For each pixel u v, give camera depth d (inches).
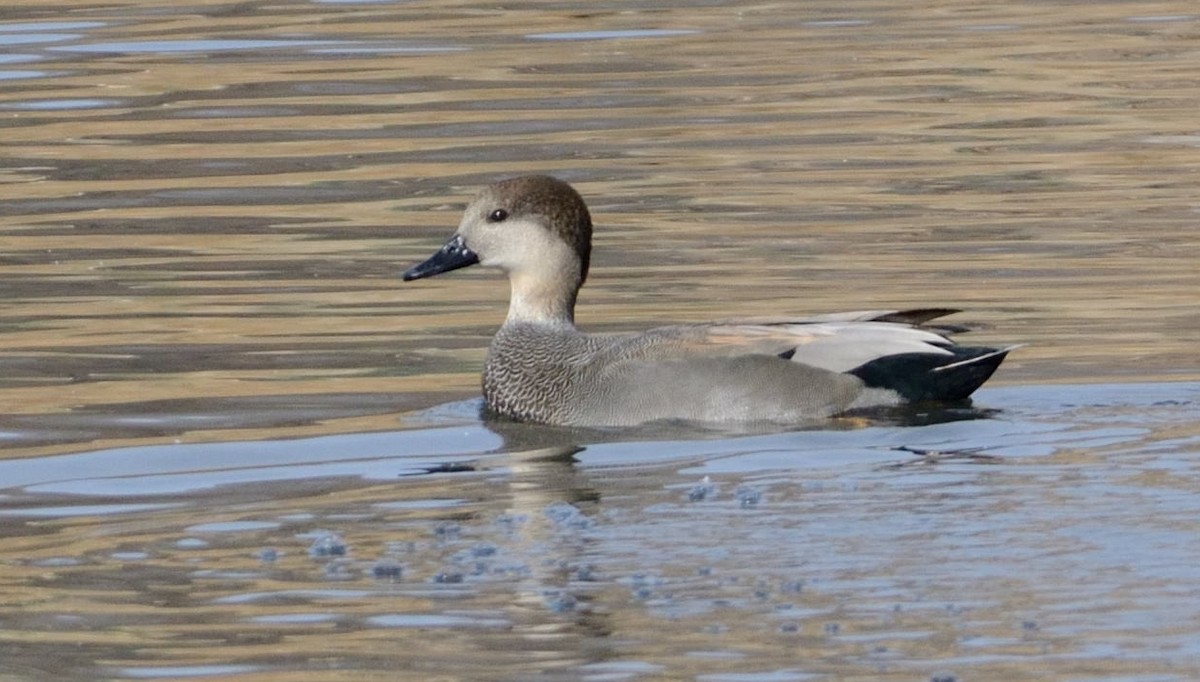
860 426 527.5
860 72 1048.2
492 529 442.9
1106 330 621.6
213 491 486.3
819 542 421.1
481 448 526.3
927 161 871.1
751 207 799.7
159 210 809.5
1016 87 1008.2
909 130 926.4
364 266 725.9
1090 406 538.9
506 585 406.6
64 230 780.6
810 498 454.6
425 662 372.8
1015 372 577.3
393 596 404.2
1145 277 685.3
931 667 359.9
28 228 784.3
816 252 732.0
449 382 594.2
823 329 550.9
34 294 692.1
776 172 856.3
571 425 551.8
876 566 405.1
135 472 505.7
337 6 1241.4
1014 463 478.9
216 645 383.9
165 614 399.5
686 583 401.4
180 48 1114.1
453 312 673.0
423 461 513.0
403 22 1187.3
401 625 390.0
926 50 1099.3
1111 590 387.9
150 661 377.4
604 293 684.1
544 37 1142.3
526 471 498.3
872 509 442.9
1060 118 945.5
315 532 447.2
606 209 800.9
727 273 706.2
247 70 1062.4
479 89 1019.3
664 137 917.8
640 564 413.4
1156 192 809.5
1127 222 763.4
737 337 553.0
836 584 396.8
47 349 627.5
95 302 681.6
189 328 650.2
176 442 532.7
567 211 594.9
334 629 389.4
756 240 750.5
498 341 581.0
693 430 534.9
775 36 1144.2
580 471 495.2
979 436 508.7
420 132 935.0
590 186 838.5
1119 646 364.2
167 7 1241.4
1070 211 783.1
